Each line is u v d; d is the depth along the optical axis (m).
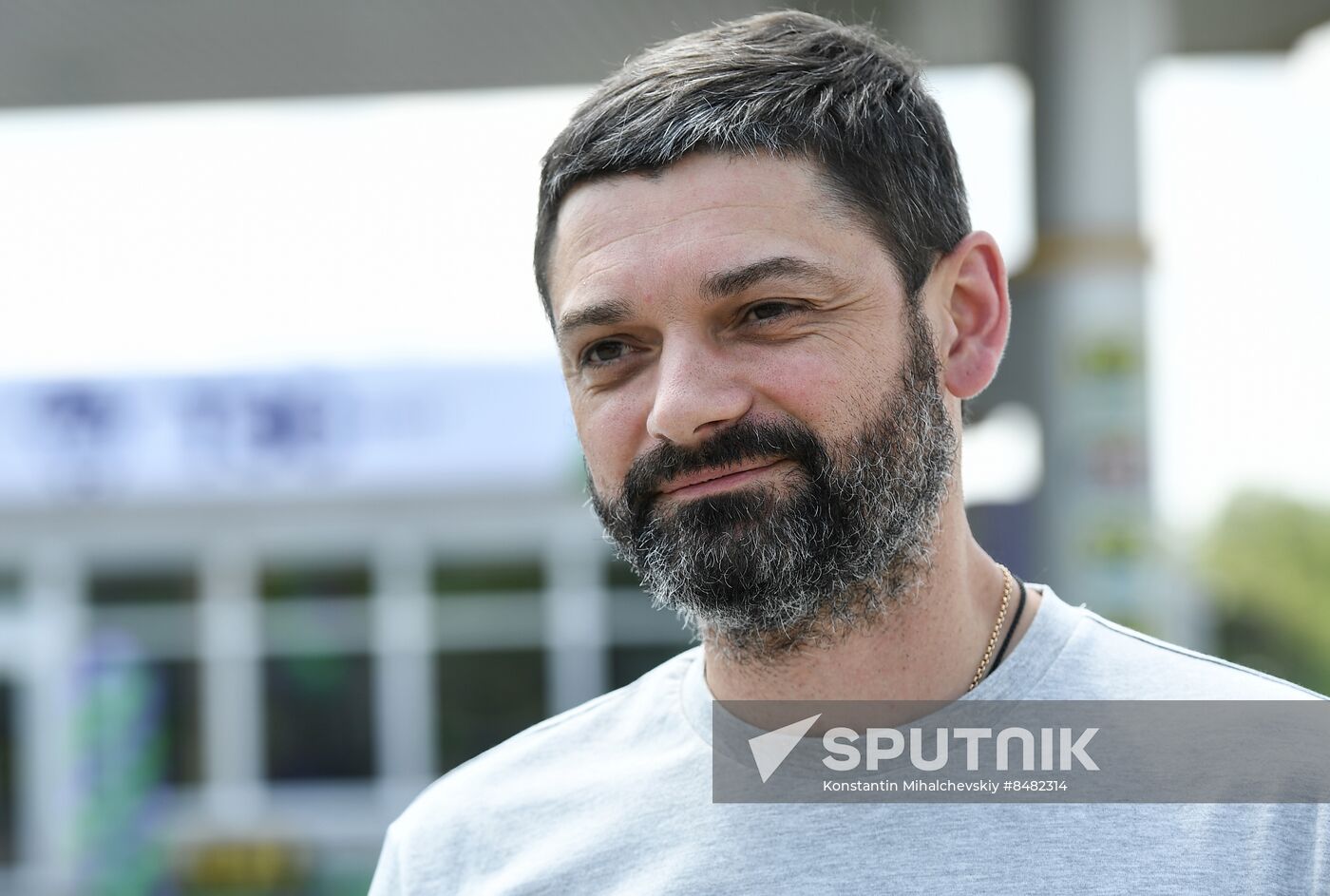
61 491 16.61
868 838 2.19
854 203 2.23
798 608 2.21
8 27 11.54
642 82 2.29
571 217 2.30
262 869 16.27
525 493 16.50
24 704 16.59
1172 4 12.02
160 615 16.72
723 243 2.16
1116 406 10.66
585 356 2.33
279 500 16.61
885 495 2.22
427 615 16.61
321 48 12.11
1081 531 10.58
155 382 16.62
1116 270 10.82
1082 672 2.32
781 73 2.27
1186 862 2.06
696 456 2.19
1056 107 11.09
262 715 16.62
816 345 2.19
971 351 2.44
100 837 16.42
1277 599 52.94
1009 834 2.13
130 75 12.58
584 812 2.44
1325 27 12.41
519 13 11.45
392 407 16.50
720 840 2.26
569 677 16.52
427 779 16.48
